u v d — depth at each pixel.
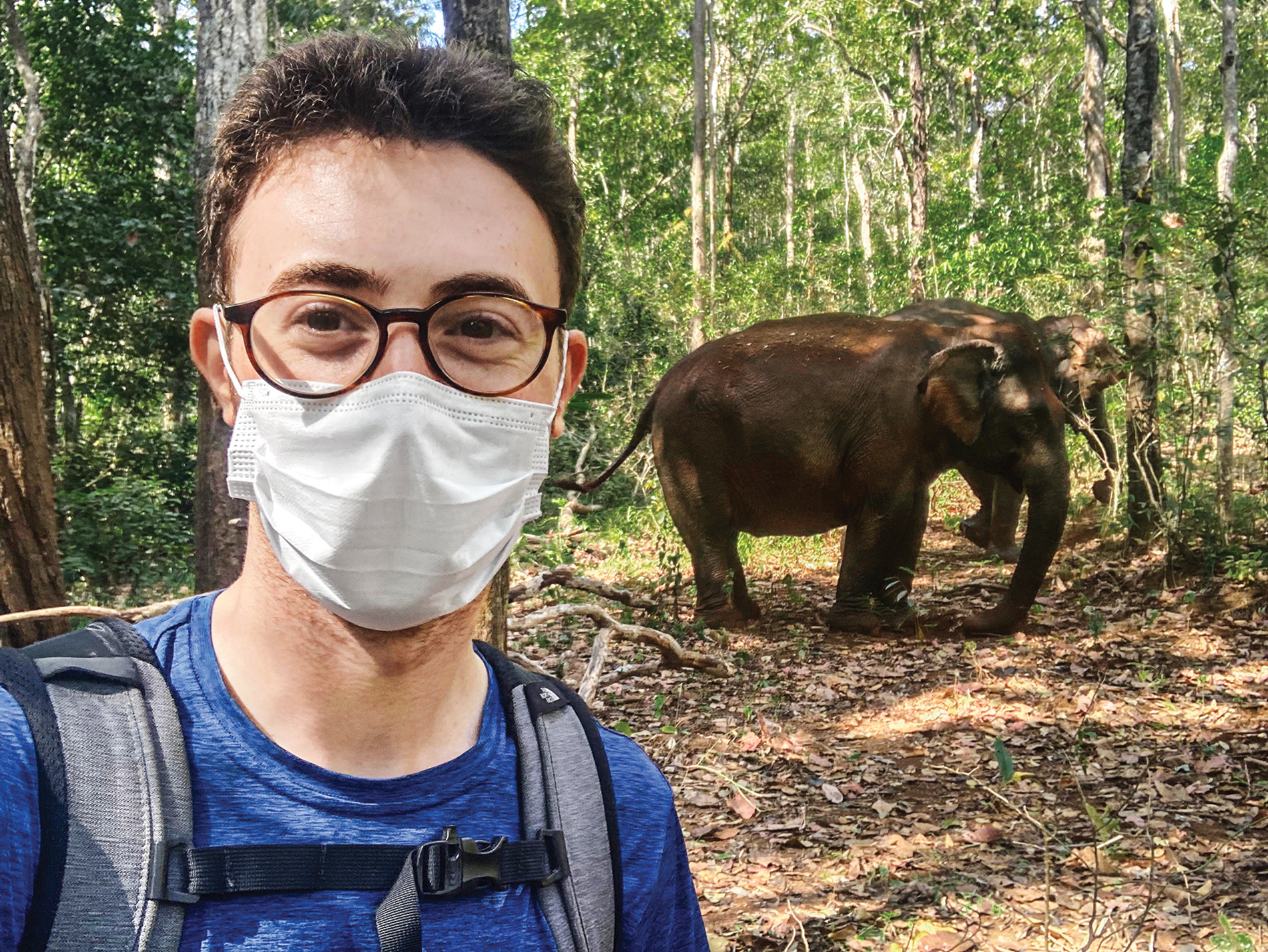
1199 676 6.36
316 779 0.90
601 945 0.95
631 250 28.19
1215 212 8.17
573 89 33.59
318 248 0.93
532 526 12.02
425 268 0.94
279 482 0.94
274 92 0.96
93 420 17.20
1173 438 9.02
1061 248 14.67
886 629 8.04
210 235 1.03
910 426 7.90
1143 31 9.66
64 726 0.84
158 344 14.30
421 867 0.89
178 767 0.86
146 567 10.89
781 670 7.04
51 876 0.78
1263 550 7.98
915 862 4.22
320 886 0.86
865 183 45.25
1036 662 6.91
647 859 1.04
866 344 8.10
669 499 8.44
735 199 44.84
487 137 0.98
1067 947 3.53
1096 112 19.03
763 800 4.96
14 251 4.05
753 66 31.16
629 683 6.79
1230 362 8.39
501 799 0.98
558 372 1.12
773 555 10.84
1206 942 3.50
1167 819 4.49
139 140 14.54
